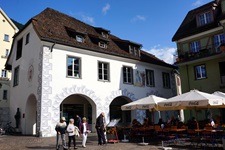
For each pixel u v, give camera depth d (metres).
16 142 13.17
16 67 22.14
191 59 21.95
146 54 29.08
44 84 16.62
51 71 17.19
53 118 16.72
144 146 11.51
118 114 24.88
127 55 23.02
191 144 11.91
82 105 22.69
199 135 11.74
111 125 13.84
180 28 25.44
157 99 14.62
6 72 37.34
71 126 10.98
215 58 21.14
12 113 21.50
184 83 23.38
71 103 21.84
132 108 14.95
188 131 11.98
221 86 20.38
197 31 22.25
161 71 27.58
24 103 19.33
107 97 20.61
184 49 23.77
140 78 24.41
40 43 17.61
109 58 21.67
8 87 34.91
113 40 24.86
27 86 19.05
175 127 12.66
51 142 13.18
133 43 24.27
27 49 20.02
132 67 23.81
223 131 10.34
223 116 19.95
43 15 20.38
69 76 18.17
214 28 20.89
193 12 25.58
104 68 21.27
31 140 14.08
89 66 19.75
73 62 18.83
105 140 12.34
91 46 20.22
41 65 16.95
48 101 16.62
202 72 22.30
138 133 14.80
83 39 20.22
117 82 21.84
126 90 22.52
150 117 25.38
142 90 24.30
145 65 25.47
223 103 11.62
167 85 28.12
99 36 21.64
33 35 19.14
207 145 11.34
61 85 17.56
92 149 10.73
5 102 34.16
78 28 22.12
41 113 16.14
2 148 10.95
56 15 21.97
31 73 18.58
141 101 14.95
